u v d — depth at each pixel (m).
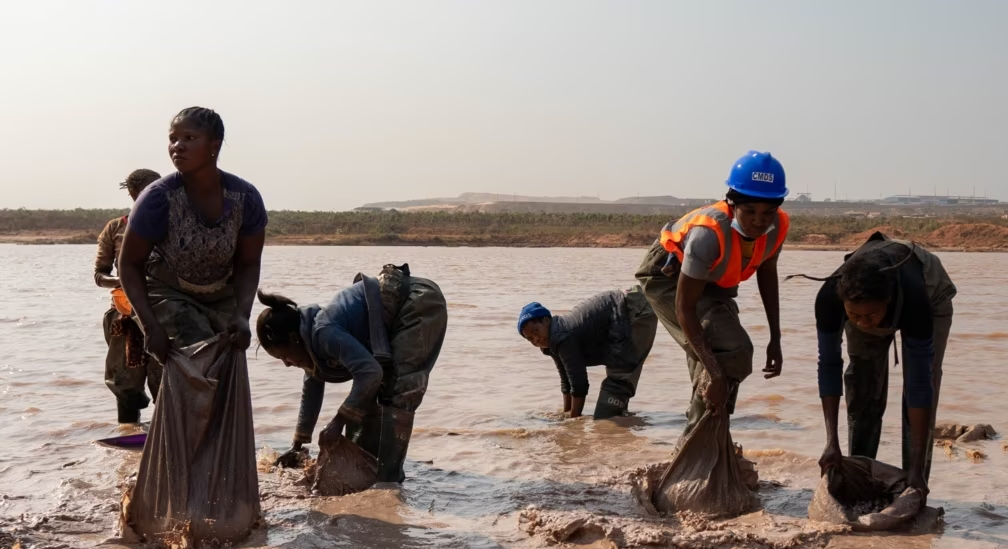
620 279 24.08
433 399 8.05
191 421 4.36
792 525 4.51
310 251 50.88
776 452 5.96
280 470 5.63
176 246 4.70
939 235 61.50
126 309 6.23
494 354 10.54
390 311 5.40
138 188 6.64
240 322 4.55
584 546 4.30
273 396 7.91
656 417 7.42
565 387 7.60
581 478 5.55
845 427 6.76
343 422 5.10
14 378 8.77
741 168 4.61
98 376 8.88
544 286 21.25
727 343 4.96
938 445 6.20
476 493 5.21
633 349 7.40
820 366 4.86
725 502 4.77
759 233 4.67
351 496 5.07
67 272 27.20
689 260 4.69
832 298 4.75
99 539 4.39
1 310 15.30
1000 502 4.93
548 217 88.38
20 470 5.60
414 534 4.48
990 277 26.00
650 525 4.61
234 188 4.73
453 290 19.97
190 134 4.50
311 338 5.25
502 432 6.77
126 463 5.78
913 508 4.50
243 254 4.88
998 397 7.75
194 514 4.30
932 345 4.60
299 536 4.43
